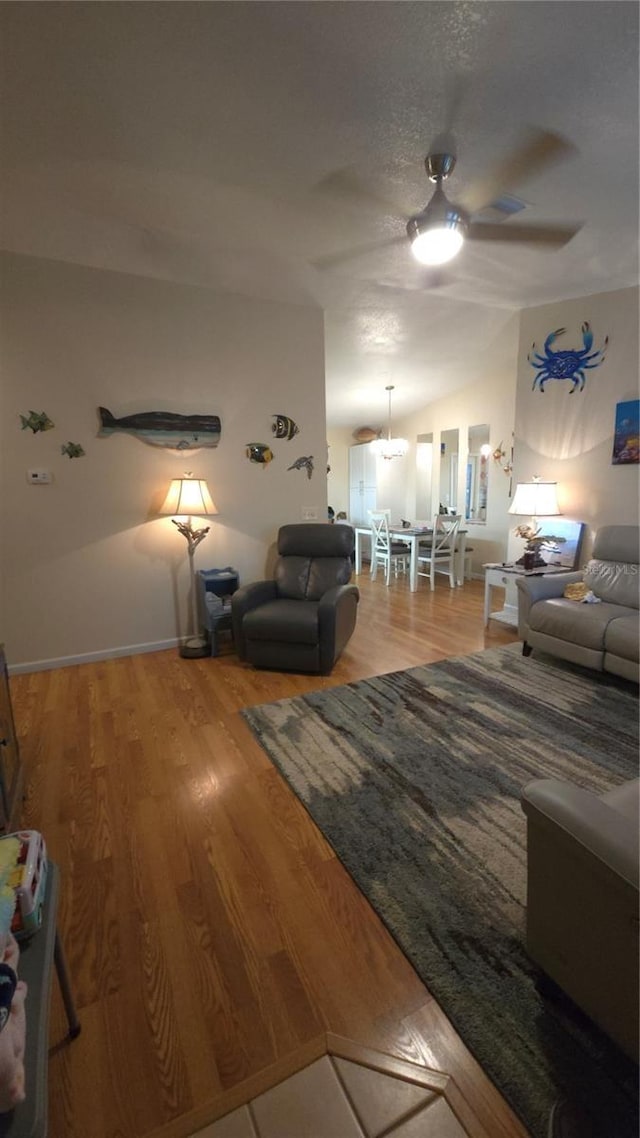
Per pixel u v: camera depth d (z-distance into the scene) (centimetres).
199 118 175
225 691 293
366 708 267
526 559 383
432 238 194
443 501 655
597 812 100
